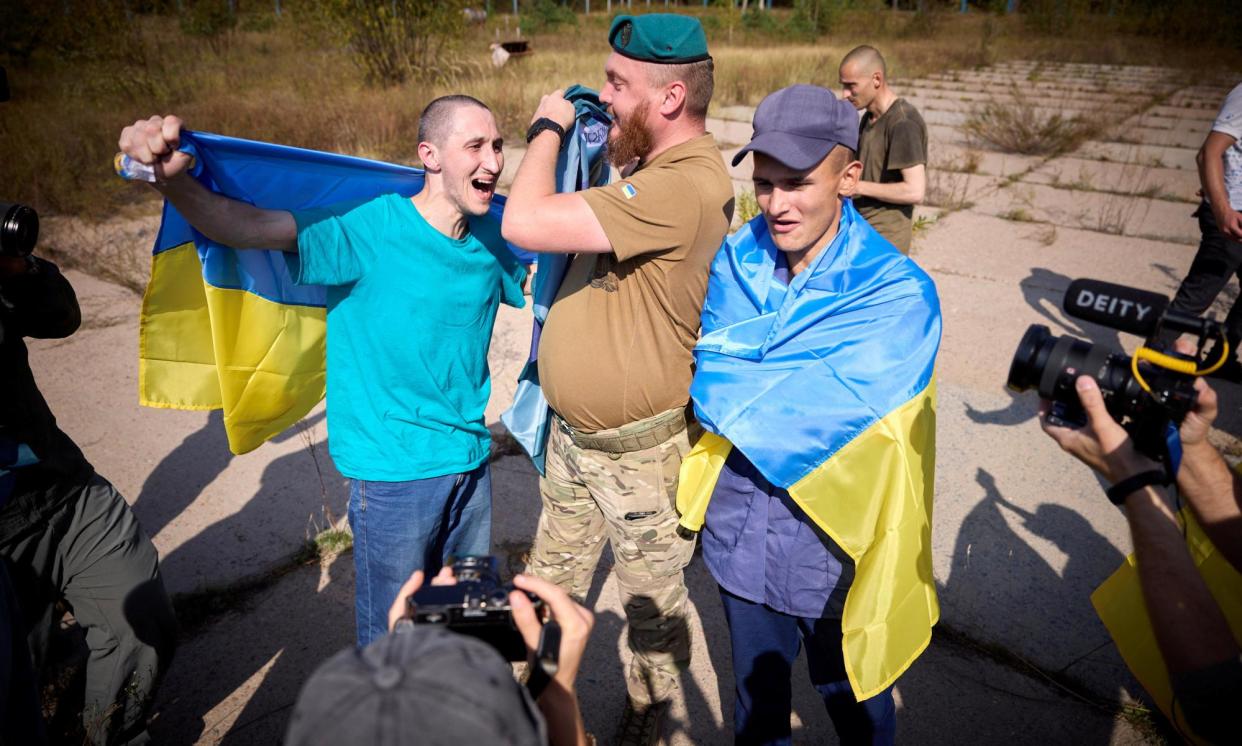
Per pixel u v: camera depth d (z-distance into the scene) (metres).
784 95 1.97
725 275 2.26
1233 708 1.29
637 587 2.50
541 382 2.44
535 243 2.07
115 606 2.34
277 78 15.19
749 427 2.07
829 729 2.73
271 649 3.02
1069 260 7.02
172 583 3.32
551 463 2.59
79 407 4.71
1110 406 1.39
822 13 30.09
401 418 2.31
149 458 4.21
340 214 2.21
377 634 2.51
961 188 9.38
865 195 4.20
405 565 2.42
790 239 2.07
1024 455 4.19
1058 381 1.42
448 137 2.14
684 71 2.14
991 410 4.61
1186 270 6.84
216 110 11.26
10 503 2.14
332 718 0.82
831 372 2.04
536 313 2.49
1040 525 3.66
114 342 5.52
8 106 11.73
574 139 2.35
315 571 3.41
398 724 0.80
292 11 18.55
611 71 2.20
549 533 2.71
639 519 2.42
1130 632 2.26
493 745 0.82
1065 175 10.16
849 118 1.99
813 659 2.22
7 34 15.85
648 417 2.33
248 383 2.54
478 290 2.38
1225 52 25.02
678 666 2.58
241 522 3.71
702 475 2.29
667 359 2.28
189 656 2.98
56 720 2.67
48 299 2.21
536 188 2.09
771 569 2.15
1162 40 27.78
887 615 1.98
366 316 2.26
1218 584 2.02
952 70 22.64
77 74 15.07
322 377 2.73
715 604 3.26
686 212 2.10
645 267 2.17
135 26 16.89
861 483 2.00
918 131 4.03
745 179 9.37
